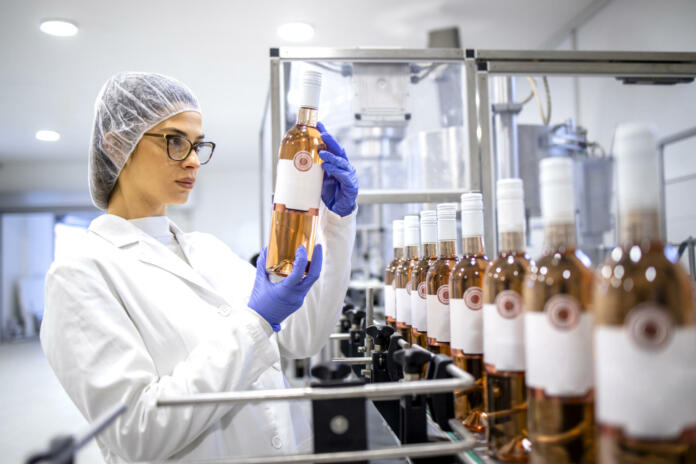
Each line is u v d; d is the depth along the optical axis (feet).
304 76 2.62
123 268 3.18
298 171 2.53
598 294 1.32
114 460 3.13
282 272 2.65
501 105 5.85
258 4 9.75
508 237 1.95
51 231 30.07
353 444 1.87
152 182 3.36
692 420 1.20
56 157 22.39
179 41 11.31
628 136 1.28
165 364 3.05
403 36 11.44
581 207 7.58
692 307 1.24
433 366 2.18
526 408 1.86
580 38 11.08
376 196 4.80
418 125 5.34
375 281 8.75
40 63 12.30
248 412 3.28
